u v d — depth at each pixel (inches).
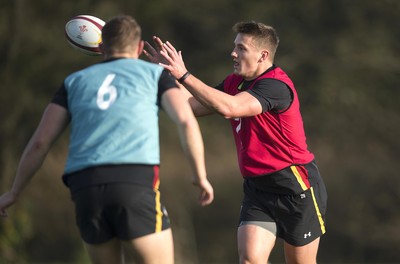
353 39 2878.9
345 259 2913.4
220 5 2837.1
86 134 611.8
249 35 785.6
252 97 754.2
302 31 2942.9
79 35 799.1
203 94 733.3
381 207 3036.4
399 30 2992.1
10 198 641.0
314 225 814.5
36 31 2319.1
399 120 2952.8
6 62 2230.6
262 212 804.0
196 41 2930.6
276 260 2743.6
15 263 2081.7
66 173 616.4
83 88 624.7
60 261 2490.2
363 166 3125.0
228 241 2994.6
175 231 2711.6
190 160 602.2
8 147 2236.7
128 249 621.3
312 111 2933.1
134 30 641.0
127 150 605.0
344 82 2842.0
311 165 815.7
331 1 2933.1
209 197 612.7
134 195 602.2
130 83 617.9
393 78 2908.5
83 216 613.9
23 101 2271.2
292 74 2859.3
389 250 2955.2
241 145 807.1
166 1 2615.7
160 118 2699.3
